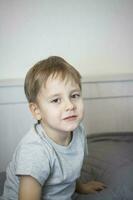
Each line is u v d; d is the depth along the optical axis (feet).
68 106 2.74
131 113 5.41
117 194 3.31
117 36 5.27
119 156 4.05
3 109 5.12
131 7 5.16
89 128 5.41
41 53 5.17
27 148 2.82
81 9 5.08
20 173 2.66
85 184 3.60
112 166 3.84
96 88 5.21
